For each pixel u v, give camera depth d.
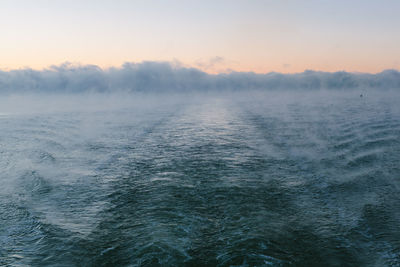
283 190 11.13
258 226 8.07
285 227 8.00
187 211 9.27
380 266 6.14
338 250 6.78
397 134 22.42
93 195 11.03
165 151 19.23
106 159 17.17
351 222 8.21
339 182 11.84
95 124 36.16
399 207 9.19
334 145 19.14
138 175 13.69
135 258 6.62
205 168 14.70
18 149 20.28
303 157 16.39
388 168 13.55
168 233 7.76
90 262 6.51
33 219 8.84
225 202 10.00
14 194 11.16
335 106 60.88
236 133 27.05
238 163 15.55
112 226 8.30
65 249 7.07
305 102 85.00
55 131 29.86
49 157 17.78
